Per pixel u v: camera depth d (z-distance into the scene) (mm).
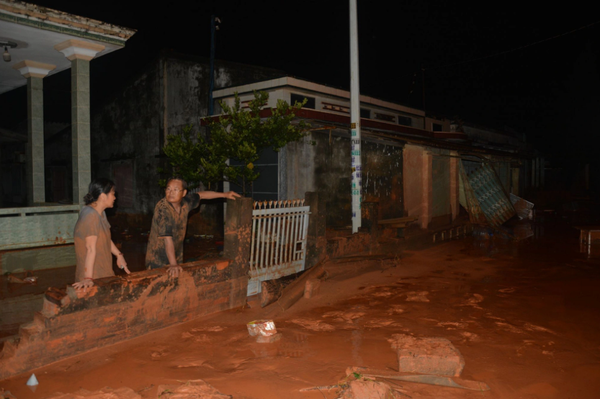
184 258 9953
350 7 9531
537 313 6035
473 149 16516
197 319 5543
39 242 7969
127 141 15812
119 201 16344
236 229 6027
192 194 5664
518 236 14242
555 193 28828
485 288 7461
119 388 3541
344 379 3814
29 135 10016
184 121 14500
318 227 7734
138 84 15102
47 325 4074
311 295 6770
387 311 6117
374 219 9578
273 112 9789
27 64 9578
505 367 4246
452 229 13891
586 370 4207
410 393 3645
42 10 7496
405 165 13305
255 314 5820
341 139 12578
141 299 4844
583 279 8094
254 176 9836
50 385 3721
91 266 4336
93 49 8469
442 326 5457
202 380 3639
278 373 3986
